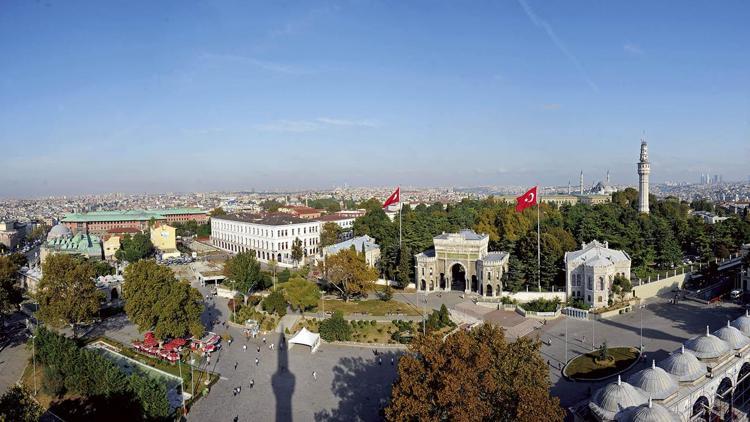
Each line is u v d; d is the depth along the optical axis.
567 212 193.38
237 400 69.00
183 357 84.88
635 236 131.38
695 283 126.38
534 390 47.56
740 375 64.31
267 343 91.81
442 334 91.44
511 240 134.88
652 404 45.97
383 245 147.25
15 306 102.19
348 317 102.00
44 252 174.50
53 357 73.56
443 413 49.09
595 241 118.00
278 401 68.50
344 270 113.00
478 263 120.00
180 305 87.69
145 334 97.12
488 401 49.56
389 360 82.12
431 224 164.38
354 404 67.06
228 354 86.38
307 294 105.56
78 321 93.50
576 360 79.06
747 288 114.00
